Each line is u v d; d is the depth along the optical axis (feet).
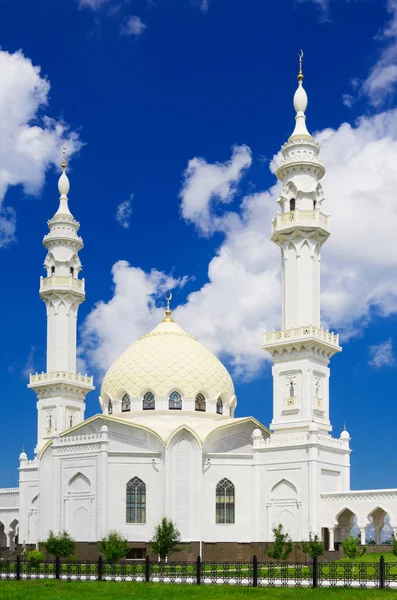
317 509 318.86
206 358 383.86
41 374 412.77
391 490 306.55
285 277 352.28
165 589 190.49
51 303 416.87
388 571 205.05
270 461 334.24
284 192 357.82
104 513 328.08
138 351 383.45
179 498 330.34
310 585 199.00
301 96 370.12
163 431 341.21
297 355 343.87
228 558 329.93
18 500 421.59
